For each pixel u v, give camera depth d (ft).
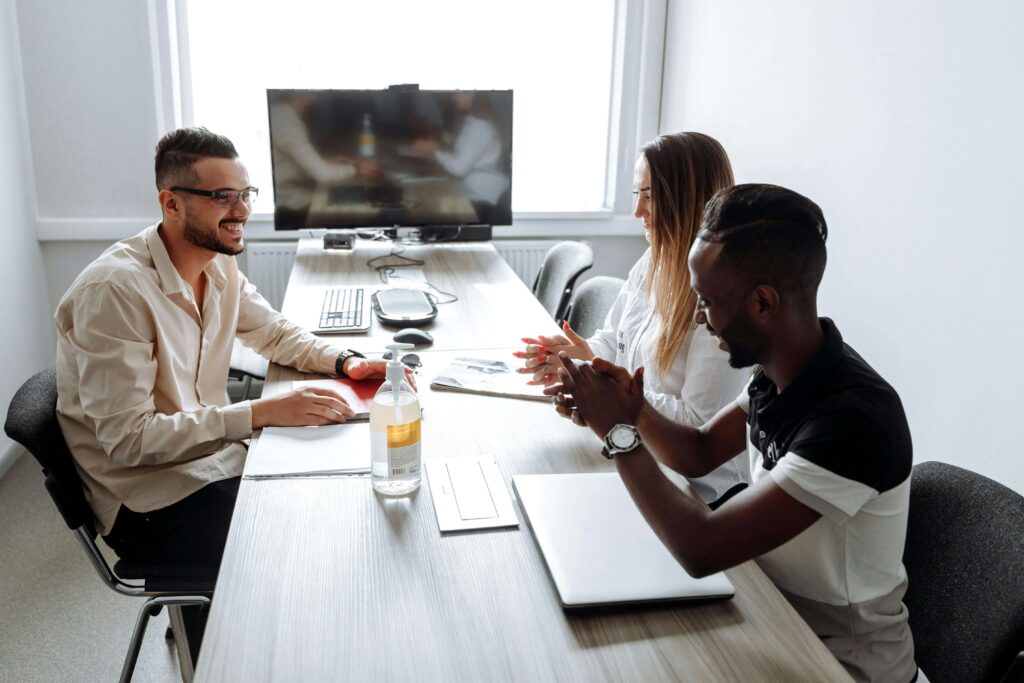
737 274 3.31
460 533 3.86
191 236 5.65
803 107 9.14
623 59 12.56
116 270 5.21
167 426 4.97
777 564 3.79
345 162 10.73
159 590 5.34
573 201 13.37
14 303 10.14
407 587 3.45
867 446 3.20
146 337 5.25
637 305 6.43
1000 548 3.60
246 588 3.41
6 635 6.94
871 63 7.97
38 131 10.91
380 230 11.31
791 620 3.33
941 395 7.26
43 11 10.57
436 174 10.99
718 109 11.09
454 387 5.65
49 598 7.48
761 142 10.05
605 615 3.32
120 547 5.41
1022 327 6.36
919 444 7.59
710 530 3.30
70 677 6.48
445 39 12.26
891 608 3.76
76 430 5.23
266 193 12.32
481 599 3.39
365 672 2.96
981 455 6.84
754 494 3.33
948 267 7.09
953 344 7.08
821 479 3.19
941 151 7.11
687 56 11.96
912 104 7.45
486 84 12.59
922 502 4.11
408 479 4.17
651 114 12.91
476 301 8.22
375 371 5.84
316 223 10.90
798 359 3.48
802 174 9.22
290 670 2.96
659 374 5.69
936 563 3.91
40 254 11.23
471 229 11.30
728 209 3.37
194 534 5.38
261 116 12.03
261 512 3.99
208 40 11.59
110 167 11.24
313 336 6.40
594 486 4.25
